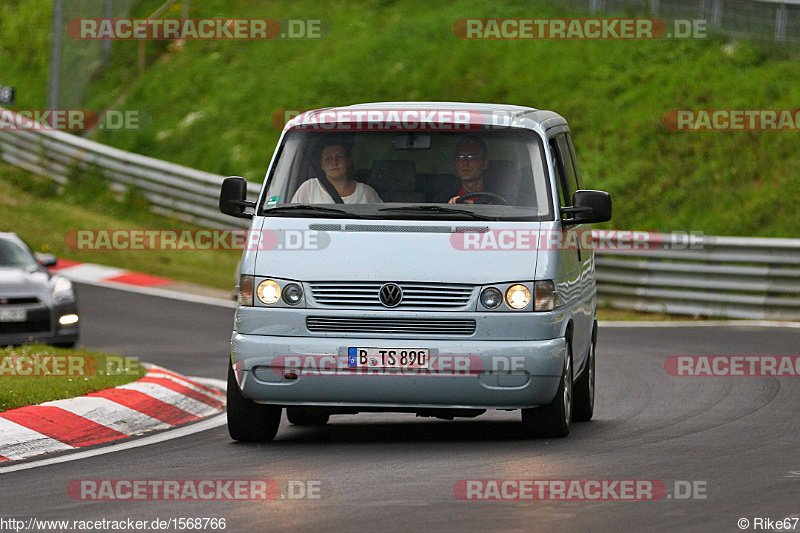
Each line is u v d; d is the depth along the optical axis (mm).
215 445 33844
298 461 30609
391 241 33375
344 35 121000
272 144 106625
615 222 88250
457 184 34688
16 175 103625
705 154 92625
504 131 35344
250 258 33875
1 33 138750
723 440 33562
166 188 95500
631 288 76375
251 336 33312
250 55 121125
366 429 37781
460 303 32812
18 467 30328
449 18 117375
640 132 96125
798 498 25156
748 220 85562
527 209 34156
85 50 124625
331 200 34625
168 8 129000
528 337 32750
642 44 106500
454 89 107375
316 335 33031
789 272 72062
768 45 102875
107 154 99438
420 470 28781
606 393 45281
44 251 87188
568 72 105188
